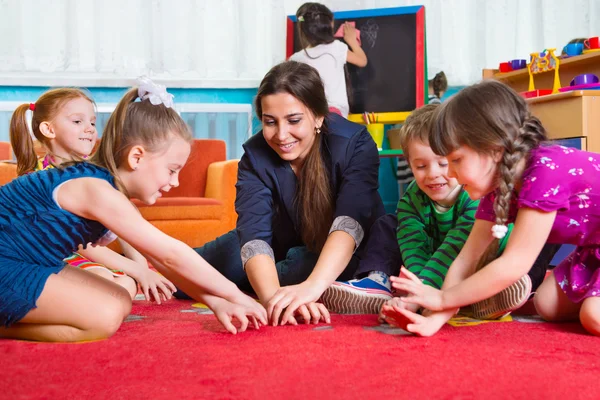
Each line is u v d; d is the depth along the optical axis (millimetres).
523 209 1167
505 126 1124
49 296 1162
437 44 4078
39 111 1957
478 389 838
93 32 3797
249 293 1929
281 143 1489
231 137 3994
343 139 1615
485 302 1366
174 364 977
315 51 3574
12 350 1088
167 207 3016
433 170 1474
